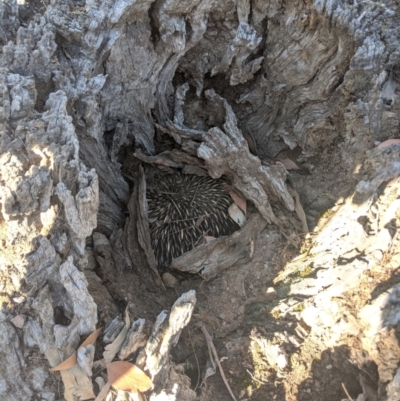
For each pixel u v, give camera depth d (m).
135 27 0.93
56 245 0.68
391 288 0.74
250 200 1.00
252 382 0.75
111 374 0.69
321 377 0.74
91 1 0.85
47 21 0.83
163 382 0.70
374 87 0.95
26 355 0.67
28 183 0.66
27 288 0.67
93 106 0.86
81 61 0.85
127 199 1.04
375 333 0.71
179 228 0.97
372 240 0.82
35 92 0.75
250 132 1.15
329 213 0.98
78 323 0.68
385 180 0.86
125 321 0.73
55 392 0.67
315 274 0.86
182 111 1.15
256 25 1.05
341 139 1.04
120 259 0.94
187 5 0.93
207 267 0.93
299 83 1.06
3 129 0.72
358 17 0.95
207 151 0.95
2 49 0.83
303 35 1.00
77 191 0.71
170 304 0.92
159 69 1.04
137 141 1.09
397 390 0.65
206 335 0.83
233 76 1.10
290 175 1.06
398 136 0.95
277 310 0.84
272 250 0.97
